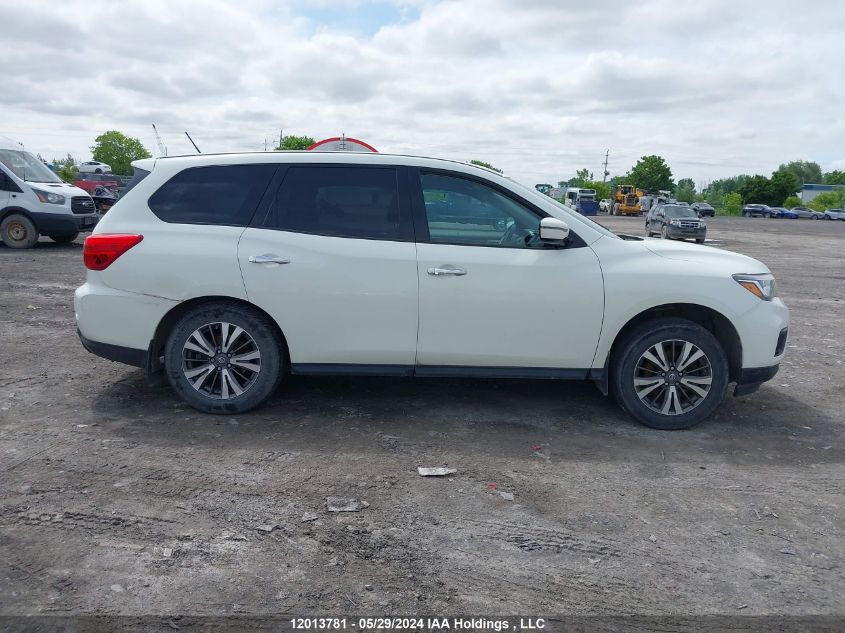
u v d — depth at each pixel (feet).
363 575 9.84
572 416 16.69
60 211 47.37
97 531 10.77
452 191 15.76
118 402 16.72
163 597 9.18
